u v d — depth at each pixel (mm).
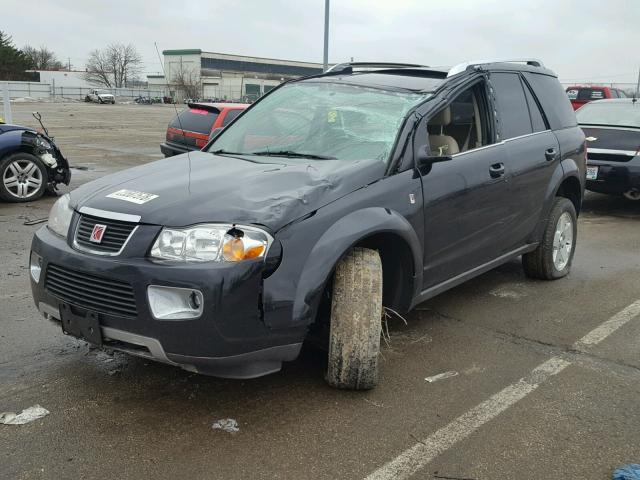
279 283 3020
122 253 3020
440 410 3326
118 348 3127
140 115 38469
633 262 6535
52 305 3330
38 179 9195
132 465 2783
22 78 87688
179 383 3566
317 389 3516
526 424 3201
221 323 2900
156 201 3158
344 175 3459
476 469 2807
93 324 3117
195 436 3025
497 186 4492
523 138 4973
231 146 4398
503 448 2977
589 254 6883
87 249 3146
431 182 3871
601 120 9695
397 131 3840
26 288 5230
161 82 80188
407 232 3609
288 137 4238
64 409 3254
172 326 2904
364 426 3146
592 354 4121
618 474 2711
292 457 2869
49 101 63438
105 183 3607
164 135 22547
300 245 3092
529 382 3684
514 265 6309
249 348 3006
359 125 4035
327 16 18188
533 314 4867
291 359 3199
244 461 2832
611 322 4715
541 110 5359
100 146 17906
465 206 4172
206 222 2988
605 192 9211
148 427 3096
